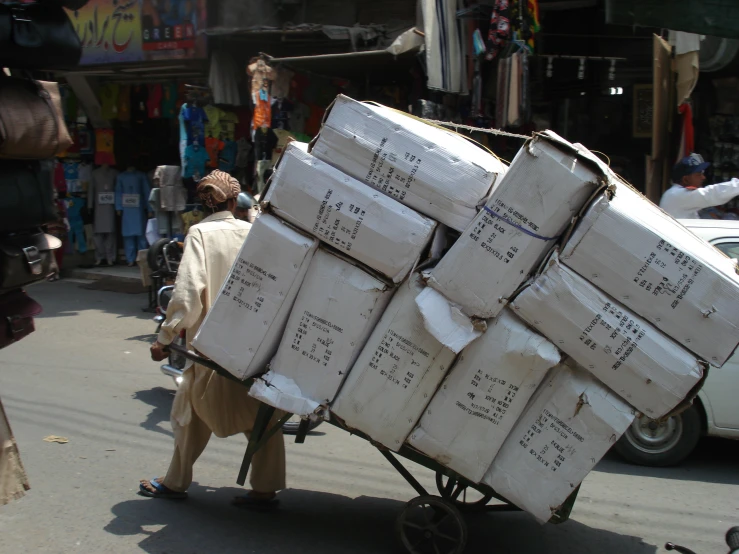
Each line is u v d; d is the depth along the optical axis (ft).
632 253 8.61
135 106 37.06
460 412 9.36
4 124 8.93
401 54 23.54
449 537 10.49
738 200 22.77
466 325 9.02
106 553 10.61
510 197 8.78
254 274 9.95
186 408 12.28
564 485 9.28
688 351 8.77
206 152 29.81
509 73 23.04
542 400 9.31
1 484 9.88
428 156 9.18
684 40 23.47
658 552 11.51
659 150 23.48
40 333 26.08
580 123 30.55
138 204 38.88
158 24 30.30
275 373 10.06
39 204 10.05
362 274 9.54
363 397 9.62
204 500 12.71
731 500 13.70
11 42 8.83
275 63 25.82
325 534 11.58
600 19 29.04
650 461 15.35
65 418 16.96
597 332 8.79
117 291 34.99
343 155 9.48
